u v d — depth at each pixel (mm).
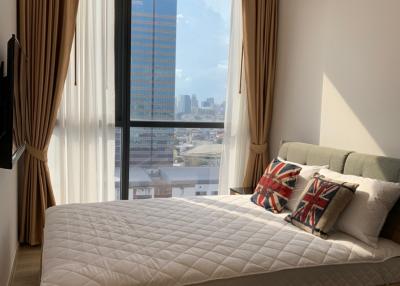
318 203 2387
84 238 2082
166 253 1929
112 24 3699
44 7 3287
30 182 3412
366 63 2857
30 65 3311
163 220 2461
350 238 2309
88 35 3594
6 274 2611
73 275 1660
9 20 2703
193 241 2102
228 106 4172
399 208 2277
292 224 2518
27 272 2979
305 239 2229
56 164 3629
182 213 2641
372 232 2230
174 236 2170
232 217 2596
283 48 4020
